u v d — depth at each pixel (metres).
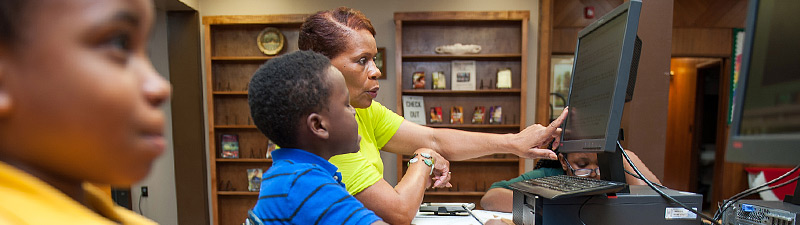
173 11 3.31
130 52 0.22
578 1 3.64
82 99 0.19
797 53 0.46
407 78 3.56
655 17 1.69
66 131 0.19
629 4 0.83
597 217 0.86
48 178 0.22
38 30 0.18
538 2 3.38
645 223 0.87
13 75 0.18
